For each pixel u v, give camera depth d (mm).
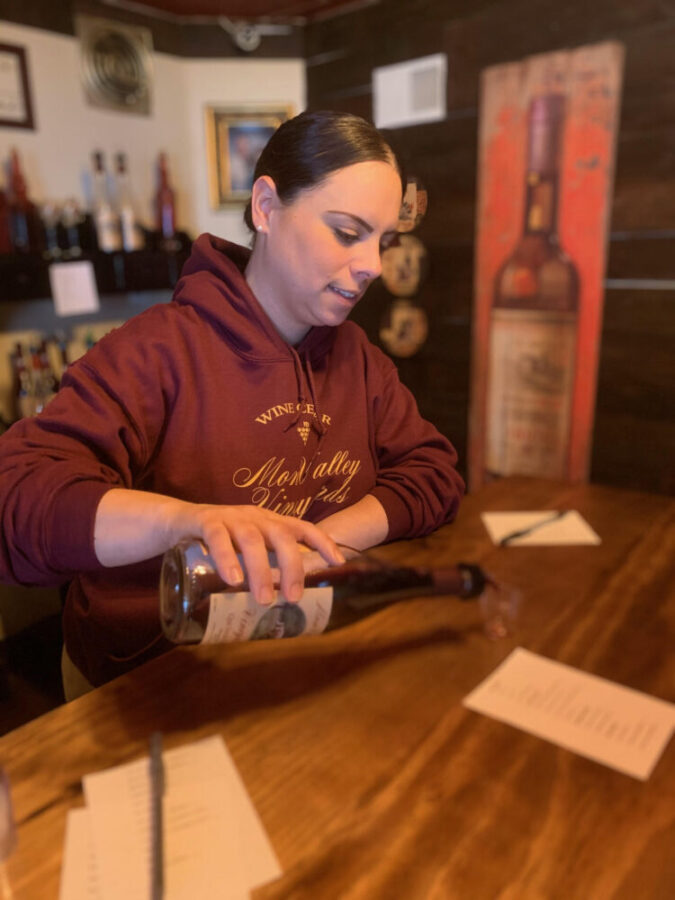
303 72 2885
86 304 2232
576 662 819
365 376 1109
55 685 1937
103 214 2320
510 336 2514
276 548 617
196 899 507
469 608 941
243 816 583
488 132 2414
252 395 933
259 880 523
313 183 792
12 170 2150
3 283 2008
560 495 1428
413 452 1117
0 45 2139
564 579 1042
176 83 2711
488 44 2361
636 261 2174
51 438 758
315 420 1000
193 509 637
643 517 1302
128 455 830
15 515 675
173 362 878
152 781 619
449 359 2709
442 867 537
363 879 526
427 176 2621
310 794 610
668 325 2141
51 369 2250
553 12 2193
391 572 937
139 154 2609
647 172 2094
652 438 2250
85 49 2377
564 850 554
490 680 782
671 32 1968
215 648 838
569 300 2346
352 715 720
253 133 2832
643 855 551
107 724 697
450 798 608
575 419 2412
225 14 2674
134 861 538
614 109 2125
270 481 966
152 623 931
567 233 2305
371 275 840
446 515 1084
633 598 981
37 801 596
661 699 753
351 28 2697
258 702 738
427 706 736
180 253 2527
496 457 2654
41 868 531
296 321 947
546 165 2305
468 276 2586
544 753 667
